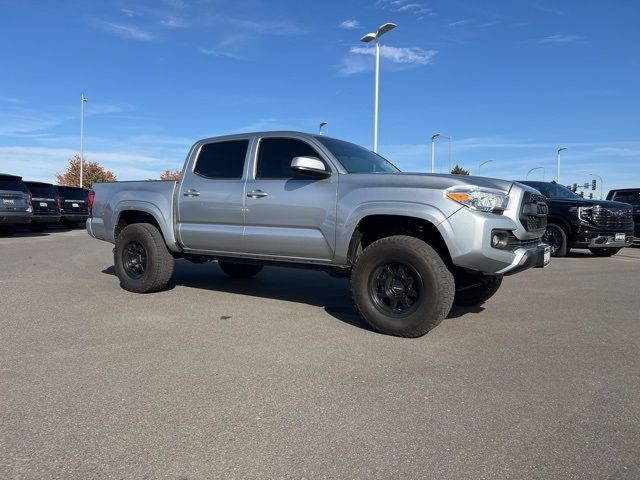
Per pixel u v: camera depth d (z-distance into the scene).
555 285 8.12
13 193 16.02
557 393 3.56
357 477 2.51
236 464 2.61
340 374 3.87
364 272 4.95
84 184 51.97
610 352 4.52
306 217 5.41
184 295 6.85
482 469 2.58
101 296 6.70
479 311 6.13
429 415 3.19
